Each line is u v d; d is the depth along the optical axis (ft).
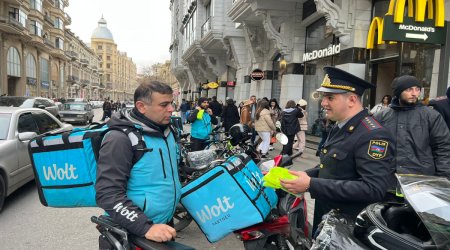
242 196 8.34
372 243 5.47
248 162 8.86
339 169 7.16
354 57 33.53
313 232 8.82
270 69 56.24
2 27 112.16
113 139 6.45
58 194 7.18
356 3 33.50
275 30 46.93
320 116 43.47
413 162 10.54
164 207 6.83
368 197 6.48
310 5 43.37
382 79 33.50
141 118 6.81
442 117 11.10
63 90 220.43
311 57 43.62
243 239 9.14
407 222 6.07
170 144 7.22
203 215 8.41
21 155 18.98
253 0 46.03
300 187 6.94
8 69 126.41
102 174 6.35
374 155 6.59
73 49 260.01
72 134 7.24
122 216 6.12
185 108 75.87
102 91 411.54
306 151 35.73
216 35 69.41
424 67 27.27
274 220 9.52
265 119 29.58
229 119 41.27
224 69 87.61
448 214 5.25
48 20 174.19
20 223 16.17
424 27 24.67
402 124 10.91
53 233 15.01
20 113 20.81
